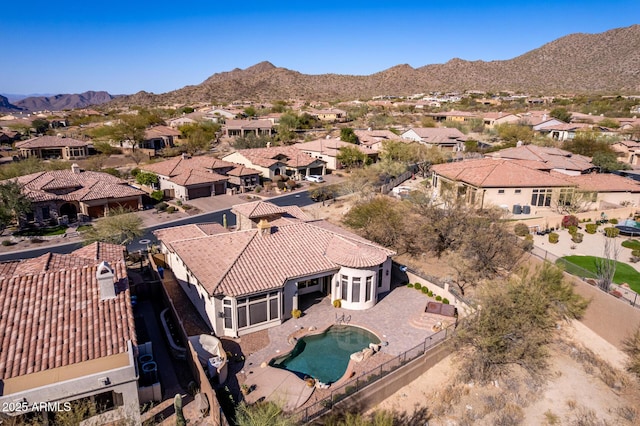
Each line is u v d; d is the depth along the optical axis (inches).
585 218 2006.6
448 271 1560.0
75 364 759.7
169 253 1528.1
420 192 2214.6
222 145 4690.0
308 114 6117.1
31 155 3818.9
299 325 1197.1
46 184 2271.2
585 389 1023.0
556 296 1222.9
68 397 736.3
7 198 1998.0
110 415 780.0
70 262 1121.4
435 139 3993.6
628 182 2239.2
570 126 4389.8
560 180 2111.2
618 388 1026.7
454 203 1861.5
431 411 933.2
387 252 1378.0
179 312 1254.9
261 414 746.2
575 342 1202.6
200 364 887.1
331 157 3545.8
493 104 7647.6
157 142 4534.9
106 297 892.0
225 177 2832.2
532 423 917.2
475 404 960.9
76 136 5098.4
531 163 2405.3
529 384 1029.8
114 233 1721.2
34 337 786.2
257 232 1360.7
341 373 1011.3
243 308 1125.1
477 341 1067.9
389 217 1812.3
